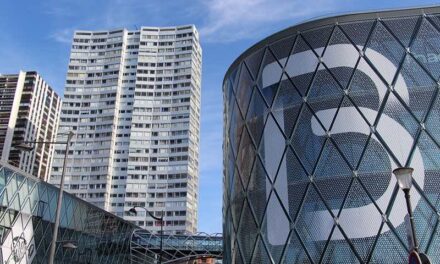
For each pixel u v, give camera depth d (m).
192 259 59.84
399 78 23.05
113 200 137.50
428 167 20.92
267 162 24.75
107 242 55.41
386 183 21.14
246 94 27.78
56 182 140.12
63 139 145.88
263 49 27.67
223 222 29.41
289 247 22.17
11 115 164.12
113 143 145.12
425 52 23.45
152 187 137.75
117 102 150.75
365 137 22.38
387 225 20.42
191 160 142.62
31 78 171.12
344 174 22.06
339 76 24.06
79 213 48.66
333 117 23.34
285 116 24.91
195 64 157.75
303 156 23.47
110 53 158.00
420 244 19.66
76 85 154.38
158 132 145.62
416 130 21.78
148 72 154.12
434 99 22.25
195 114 152.12
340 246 20.86
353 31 24.88
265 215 23.73
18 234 36.81
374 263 19.97
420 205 20.31
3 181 35.50
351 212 21.25
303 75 25.11
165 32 159.88
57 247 43.00
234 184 26.97
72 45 160.50
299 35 26.14
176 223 132.12
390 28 24.44
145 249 62.31
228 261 26.48
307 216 22.19
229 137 29.17
